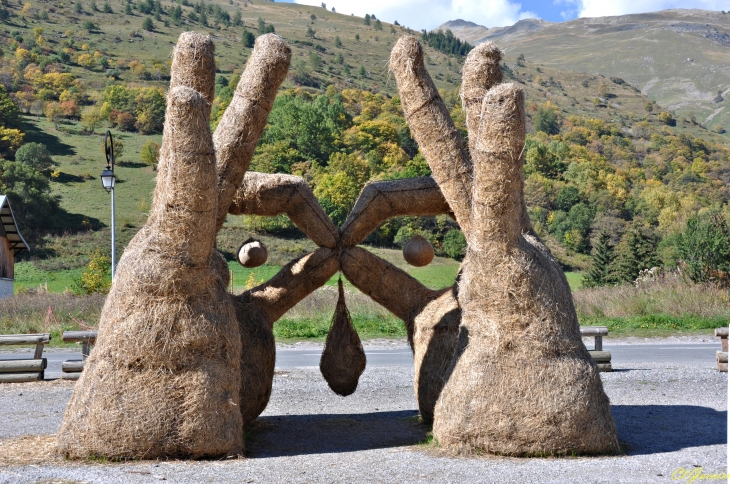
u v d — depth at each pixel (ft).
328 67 426.10
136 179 220.64
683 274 76.13
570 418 21.26
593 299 69.77
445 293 26.02
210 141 20.84
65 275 146.41
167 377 21.06
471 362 21.89
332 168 184.03
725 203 243.60
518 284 21.65
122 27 461.37
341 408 31.50
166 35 461.37
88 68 357.82
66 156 236.22
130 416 20.86
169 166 20.86
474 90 23.89
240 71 356.38
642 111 487.61
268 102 24.64
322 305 68.23
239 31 533.55
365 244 137.69
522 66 576.20
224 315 21.98
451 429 21.85
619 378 37.47
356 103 286.25
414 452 22.25
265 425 27.86
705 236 76.59
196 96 20.47
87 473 19.53
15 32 381.81
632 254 129.08
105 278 86.48
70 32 411.34
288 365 43.80
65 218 183.21
